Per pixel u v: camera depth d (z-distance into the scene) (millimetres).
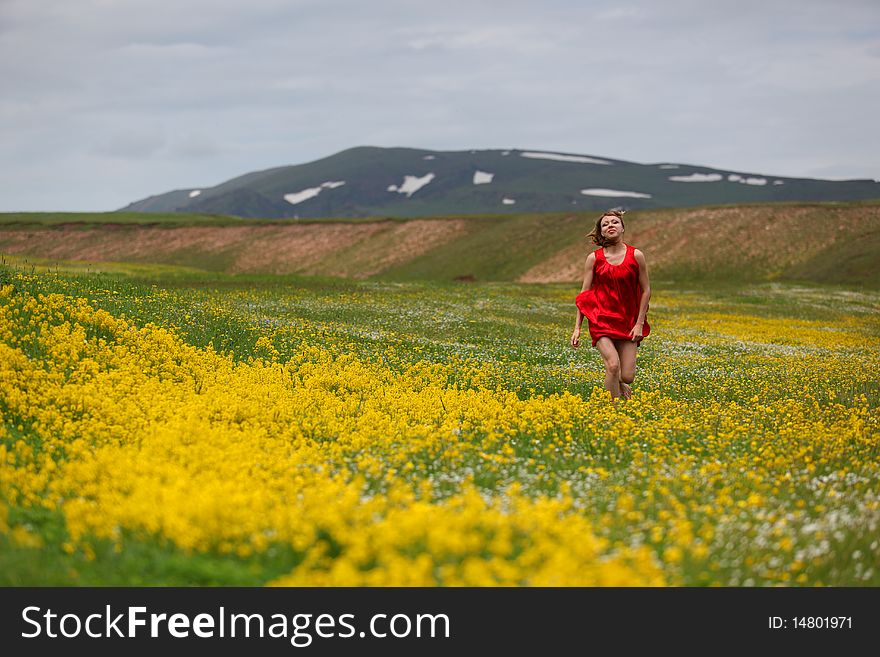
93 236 169250
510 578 6945
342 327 31438
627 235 131750
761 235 121500
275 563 8094
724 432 15398
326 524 8430
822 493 11023
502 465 12438
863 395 20016
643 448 13898
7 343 19312
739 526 9195
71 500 9672
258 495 9227
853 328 45000
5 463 11227
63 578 7742
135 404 15406
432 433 14430
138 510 8641
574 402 17203
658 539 8500
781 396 20844
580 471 12234
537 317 41625
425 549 7793
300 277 56906
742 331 40938
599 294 17609
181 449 11898
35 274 31938
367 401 17844
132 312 26266
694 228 128250
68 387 16047
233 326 27578
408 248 149375
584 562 7301
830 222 120500
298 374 21406
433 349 28391
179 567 7934
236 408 15711
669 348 32688
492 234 146750
